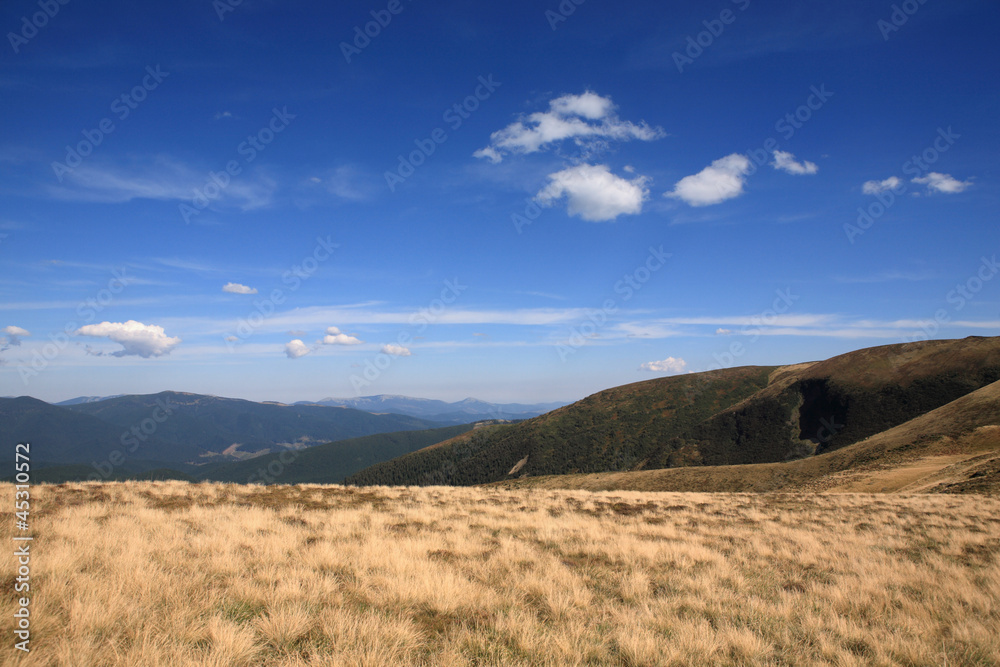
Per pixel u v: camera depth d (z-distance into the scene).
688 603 8.27
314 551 9.70
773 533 15.46
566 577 9.25
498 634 6.52
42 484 17.67
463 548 11.11
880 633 7.18
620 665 6.01
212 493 18.28
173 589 6.86
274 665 5.28
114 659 4.86
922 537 14.94
